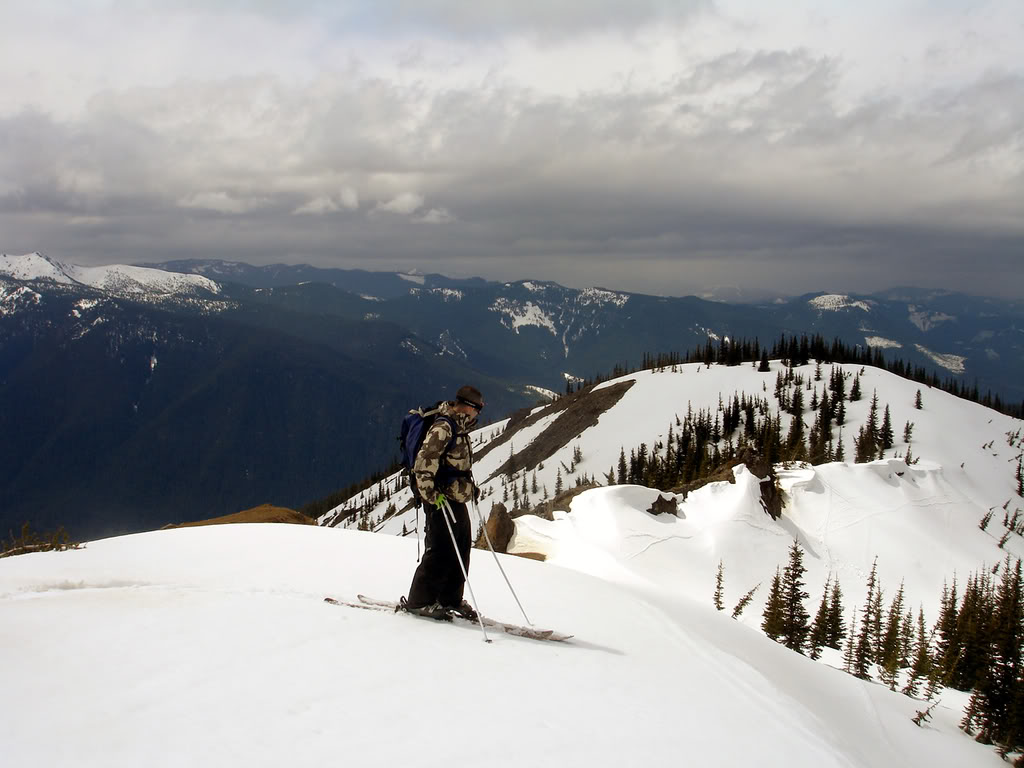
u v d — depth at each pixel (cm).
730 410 15100
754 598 3588
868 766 533
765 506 5038
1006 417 14025
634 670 597
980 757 1107
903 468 6625
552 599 895
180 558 916
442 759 356
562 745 400
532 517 2658
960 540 5791
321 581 819
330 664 484
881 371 15912
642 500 4059
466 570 678
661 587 1683
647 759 404
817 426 12975
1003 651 2892
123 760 314
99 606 595
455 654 549
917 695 2742
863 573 4906
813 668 1130
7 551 982
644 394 19250
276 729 368
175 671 441
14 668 413
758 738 487
